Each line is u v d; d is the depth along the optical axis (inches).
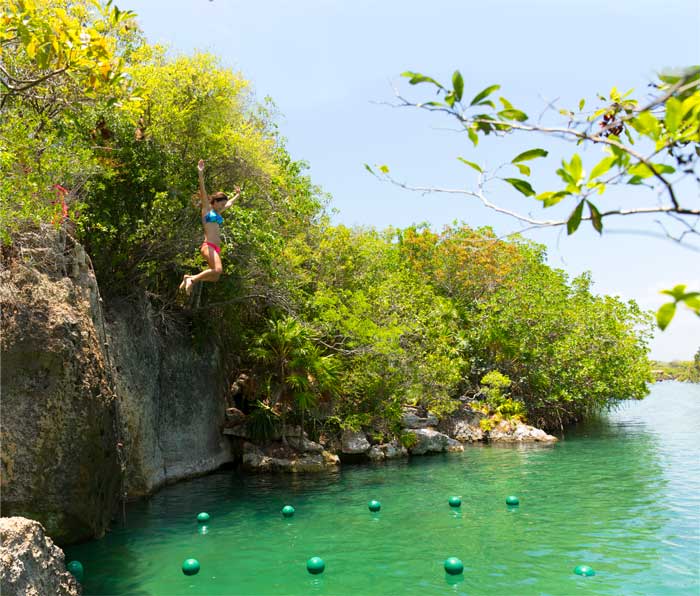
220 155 799.7
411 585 379.9
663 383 4333.2
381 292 1136.8
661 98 80.8
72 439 437.4
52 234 477.4
